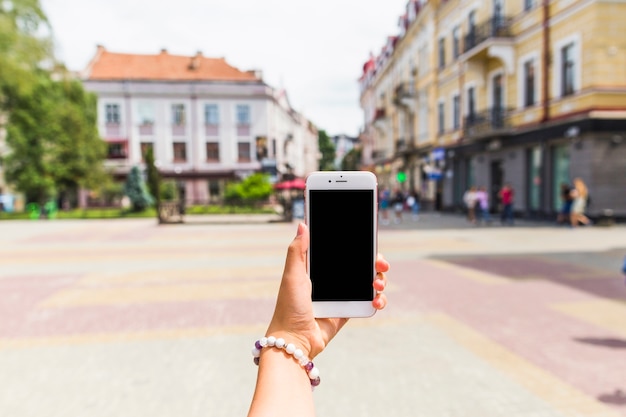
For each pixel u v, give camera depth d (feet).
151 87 138.72
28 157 101.71
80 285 23.86
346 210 4.37
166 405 10.35
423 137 104.68
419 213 92.99
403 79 121.19
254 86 142.92
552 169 58.70
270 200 119.24
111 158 137.49
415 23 104.73
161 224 68.80
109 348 14.06
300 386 2.95
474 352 13.38
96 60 146.72
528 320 16.56
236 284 23.63
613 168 50.93
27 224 72.69
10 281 25.14
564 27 54.90
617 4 50.03
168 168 139.74
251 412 2.73
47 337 15.19
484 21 72.90
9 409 10.21
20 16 70.54
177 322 16.79
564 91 55.93
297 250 3.44
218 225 67.26
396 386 11.22
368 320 16.57
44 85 96.48
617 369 12.07
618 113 50.29
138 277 25.89
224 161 142.51
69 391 11.09
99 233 54.85
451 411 9.96
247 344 14.34
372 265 4.29
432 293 20.85
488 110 70.03
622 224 51.44
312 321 3.34
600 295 20.35
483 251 35.01
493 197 74.43
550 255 32.53
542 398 10.50
